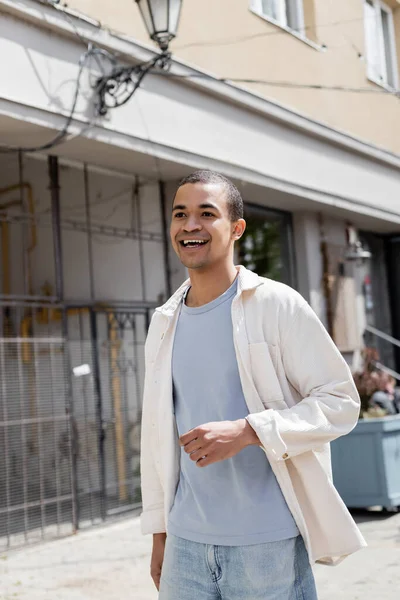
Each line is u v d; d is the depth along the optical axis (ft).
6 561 18.71
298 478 6.64
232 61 26.27
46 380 21.42
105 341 23.70
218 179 7.09
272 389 6.66
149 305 25.04
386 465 21.58
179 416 7.15
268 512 6.52
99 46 20.65
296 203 31.17
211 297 7.16
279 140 28.58
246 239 30.09
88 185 24.38
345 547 6.53
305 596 6.66
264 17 28.17
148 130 22.34
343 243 35.47
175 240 7.09
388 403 22.71
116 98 20.71
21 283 25.96
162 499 7.70
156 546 7.80
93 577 16.97
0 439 20.30
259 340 6.73
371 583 15.20
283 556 6.49
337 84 32.83
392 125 37.22
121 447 23.65
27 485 20.63
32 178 24.14
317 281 33.22
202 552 6.68
